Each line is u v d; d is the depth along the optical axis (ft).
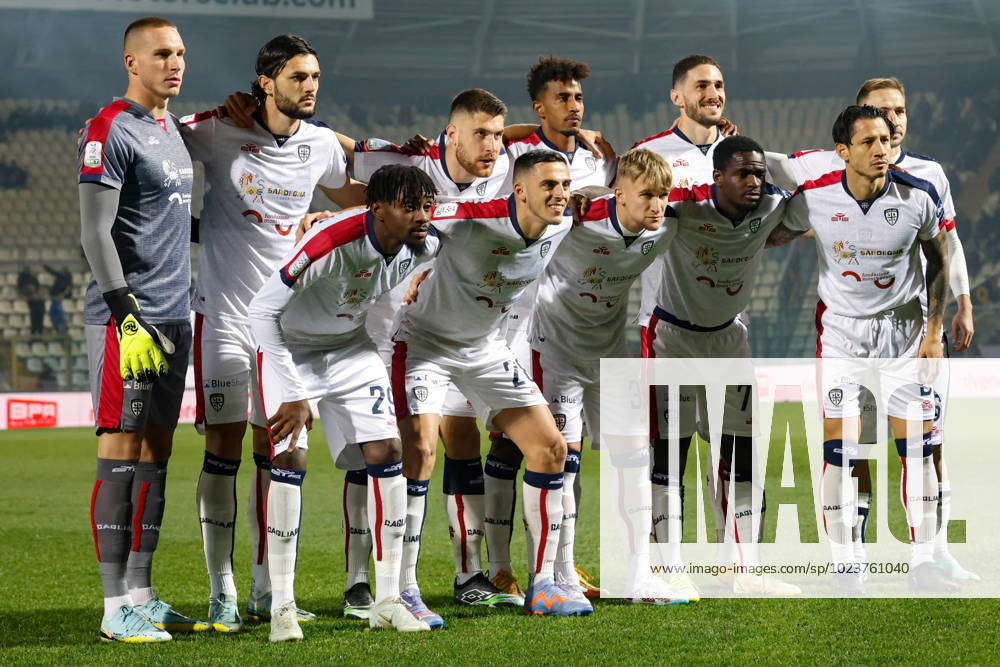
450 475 55.06
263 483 51.42
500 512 54.85
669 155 62.69
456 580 55.26
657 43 326.44
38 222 267.39
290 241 53.21
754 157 50.83
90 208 45.70
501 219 47.29
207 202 52.29
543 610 50.52
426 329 50.80
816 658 41.50
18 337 201.36
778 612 50.08
